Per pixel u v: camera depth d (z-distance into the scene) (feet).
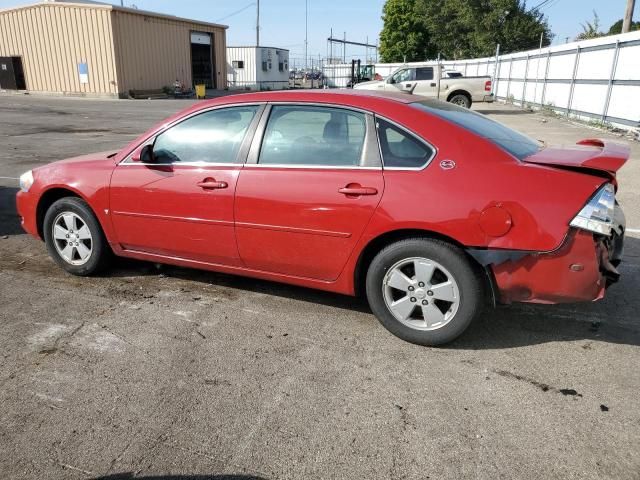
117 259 16.70
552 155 11.21
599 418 9.30
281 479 7.98
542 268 10.45
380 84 72.84
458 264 10.93
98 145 43.19
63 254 15.79
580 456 8.39
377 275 11.70
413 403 9.75
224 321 12.99
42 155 38.06
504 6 144.66
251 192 12.59
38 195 15.74
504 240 10.50
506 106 88.79
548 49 72.90
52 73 108.68
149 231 14.25
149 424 9.21
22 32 108.47
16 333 12.35
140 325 12.77
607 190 10.37
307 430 9.04
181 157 13.71
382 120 11.71
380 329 12.57
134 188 14.12
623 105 49.49
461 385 10.30
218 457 8.43
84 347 11.74
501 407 9.62
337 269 12.16
